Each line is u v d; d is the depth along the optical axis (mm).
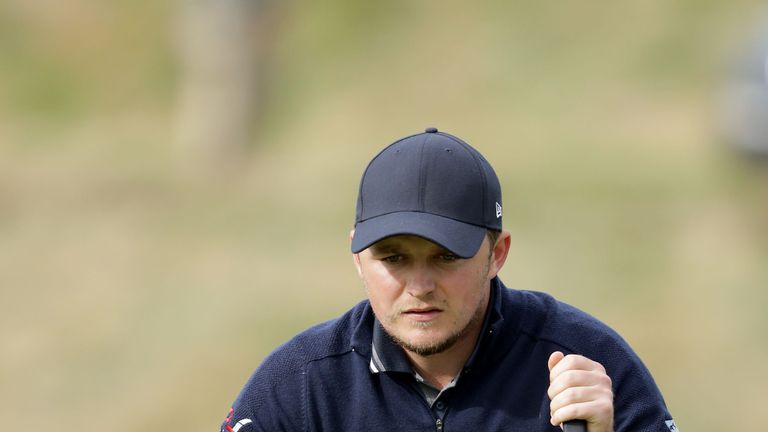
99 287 47312
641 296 38531
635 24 69688
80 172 64375
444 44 74688
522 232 44156
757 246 41594
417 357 11547
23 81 82188
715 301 37469
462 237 10938
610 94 64250
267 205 51938
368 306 11984
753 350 34625
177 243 49812
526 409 11539
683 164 50094
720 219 43625
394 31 77000
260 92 76188
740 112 47688
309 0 80938
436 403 11562
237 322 40531
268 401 11844
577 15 73125
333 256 43719
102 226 54688
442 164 11219
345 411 11711
